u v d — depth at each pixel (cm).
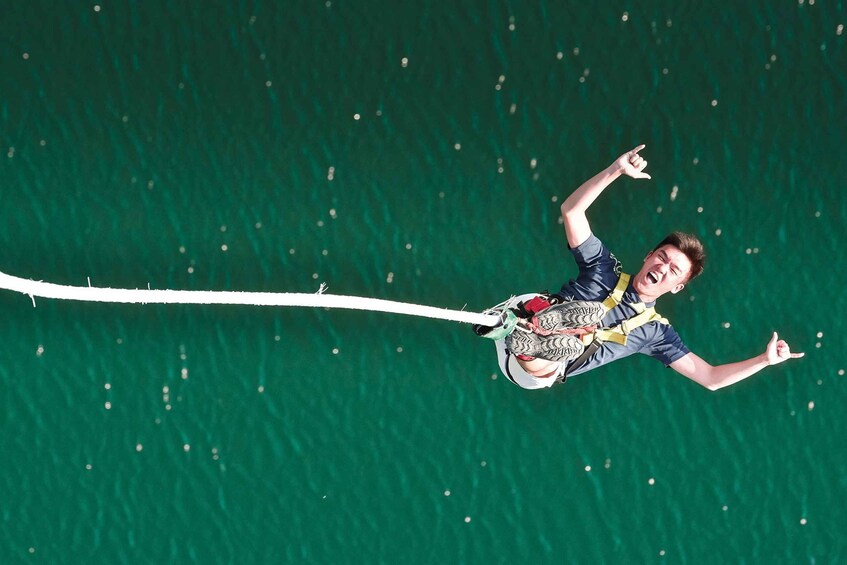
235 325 2103
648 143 2066
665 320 1249
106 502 2083
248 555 2078
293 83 2044
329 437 2100
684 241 1232
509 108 2053
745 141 2088
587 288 1235
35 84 2052
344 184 2056
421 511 2092
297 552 2080
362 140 2052
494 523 2095
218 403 2102
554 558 2095
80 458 2088
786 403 2134
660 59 2062
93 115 2053
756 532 2122
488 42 2044
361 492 2095
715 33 2073
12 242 2052
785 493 2128
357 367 2106
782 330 2109
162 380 2102
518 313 1216
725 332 2112
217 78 2047
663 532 2112
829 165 2102
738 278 2106
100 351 2100
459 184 2061
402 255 2064
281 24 2041
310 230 2059
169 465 2094
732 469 2128
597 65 2055
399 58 2045
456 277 2067
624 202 2073
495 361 2106
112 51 2052
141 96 2053
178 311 2100
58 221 2056
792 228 2106
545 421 2117
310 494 2092
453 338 2106
